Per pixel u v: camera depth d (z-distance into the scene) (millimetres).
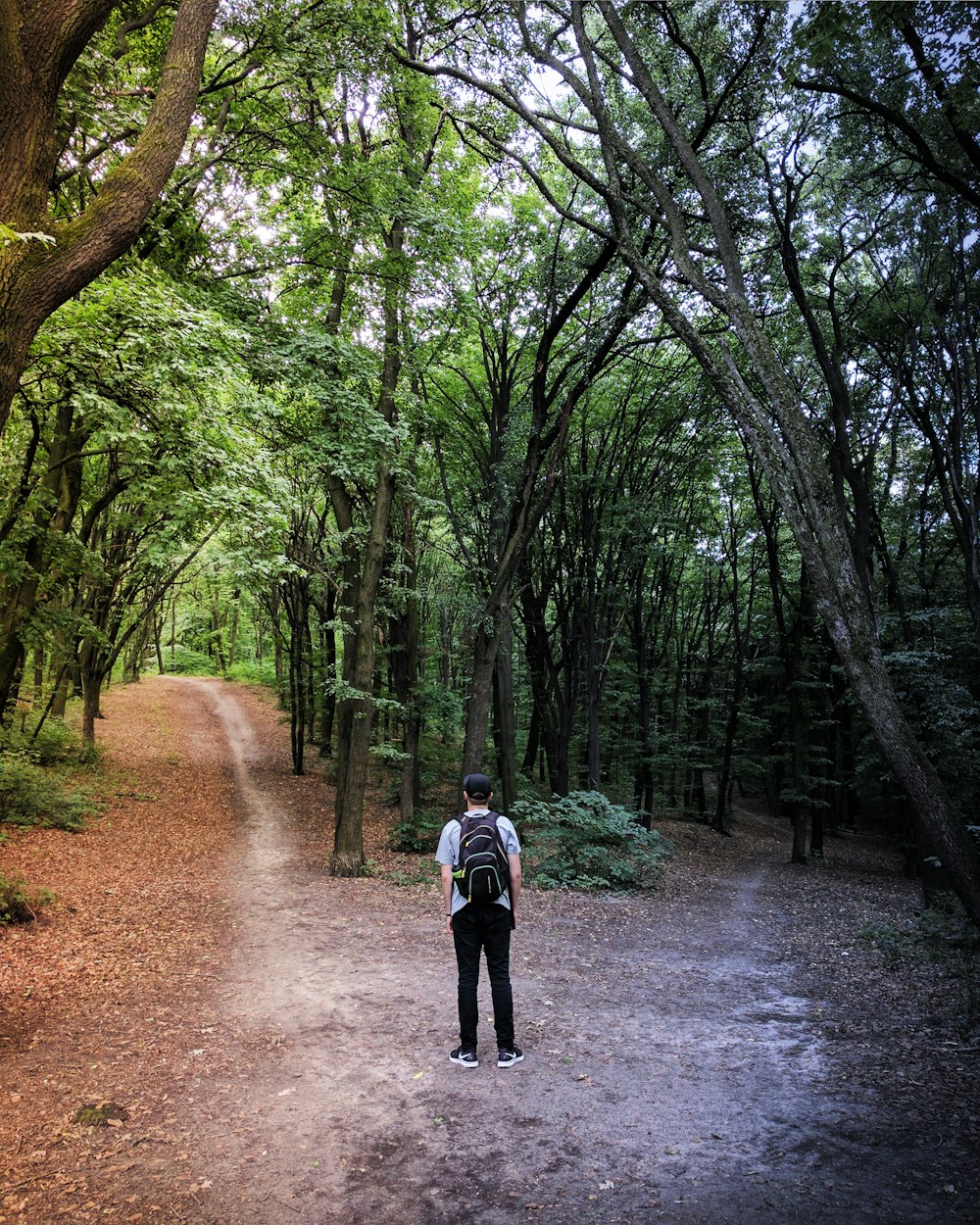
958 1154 3471
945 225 11148
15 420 11469
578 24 7039
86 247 4238
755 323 5445
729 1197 3141
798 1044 5297
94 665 20203
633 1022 5691
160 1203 3041
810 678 21922
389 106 12320
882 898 14977
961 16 6098
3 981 5965
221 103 10438
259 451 10445
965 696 12734
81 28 4109
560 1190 3197
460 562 17609
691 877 15414
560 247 15062
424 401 16094
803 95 10320
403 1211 3025
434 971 6828
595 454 19750
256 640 49906
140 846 12938
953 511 13141
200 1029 5227
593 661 18250
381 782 22016
